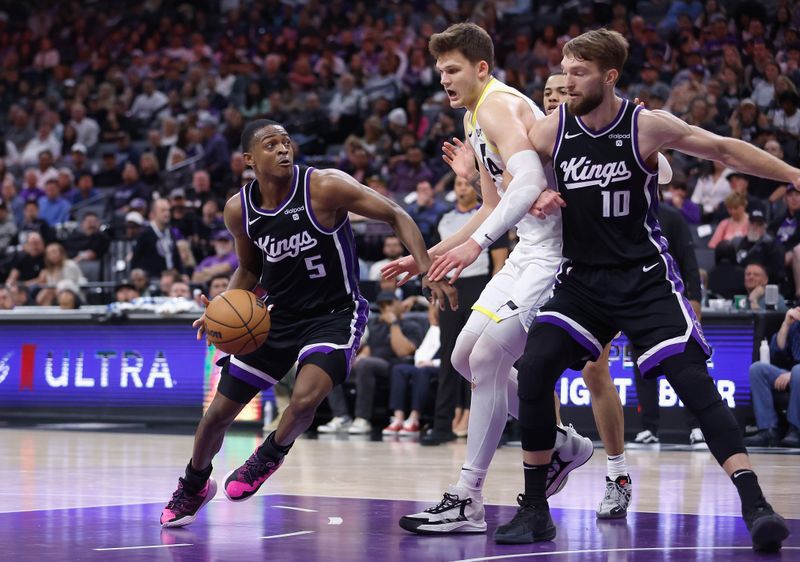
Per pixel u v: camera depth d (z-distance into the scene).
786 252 10.04
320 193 4.11
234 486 4.16
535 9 18.72
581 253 3.86
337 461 6.98
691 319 3.74
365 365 9.91
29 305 12.53
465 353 4.25
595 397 4.43
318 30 19.89
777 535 3.43
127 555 3.44
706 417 3.64
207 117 18.12
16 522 4.21
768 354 8.59
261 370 4.20
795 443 8.31
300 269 4.17
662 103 14.22
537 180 3.84
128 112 19.58
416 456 7.38
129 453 7.50
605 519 4.35
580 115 3.79
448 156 4.79
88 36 22.28
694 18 16.64
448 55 4.21
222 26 21.64
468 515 4.01
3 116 20.73
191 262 13.02
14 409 11.50
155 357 10.86
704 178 12.66
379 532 3.99
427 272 4.08
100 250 13.45
